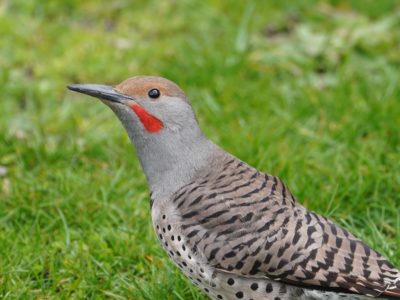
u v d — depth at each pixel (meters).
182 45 15.66
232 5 17.03
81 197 11.87
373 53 15.23
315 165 12.40
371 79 14.51
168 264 10.66
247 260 8.57
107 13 17.14
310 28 16.05
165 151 9.39
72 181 12.23
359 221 11.50
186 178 9.30
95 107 14.30
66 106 14.34
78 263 10.73
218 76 14.82
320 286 8.45
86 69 15.37
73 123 13.90
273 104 13.92
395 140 12.93
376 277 8.40
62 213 11.46
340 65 15.08
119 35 16.41
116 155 13.04
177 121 9.38
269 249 8.50
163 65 15.22
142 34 16.53
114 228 11.49
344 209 11.60
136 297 10.29
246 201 8.79
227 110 13.89
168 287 10.32
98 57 15.61
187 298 10.34
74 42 16.06
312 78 14.73
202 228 8.77
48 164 12.88
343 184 11.80
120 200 11.97
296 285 8.52
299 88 14.26
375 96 13.85
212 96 14.35
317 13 16.59
